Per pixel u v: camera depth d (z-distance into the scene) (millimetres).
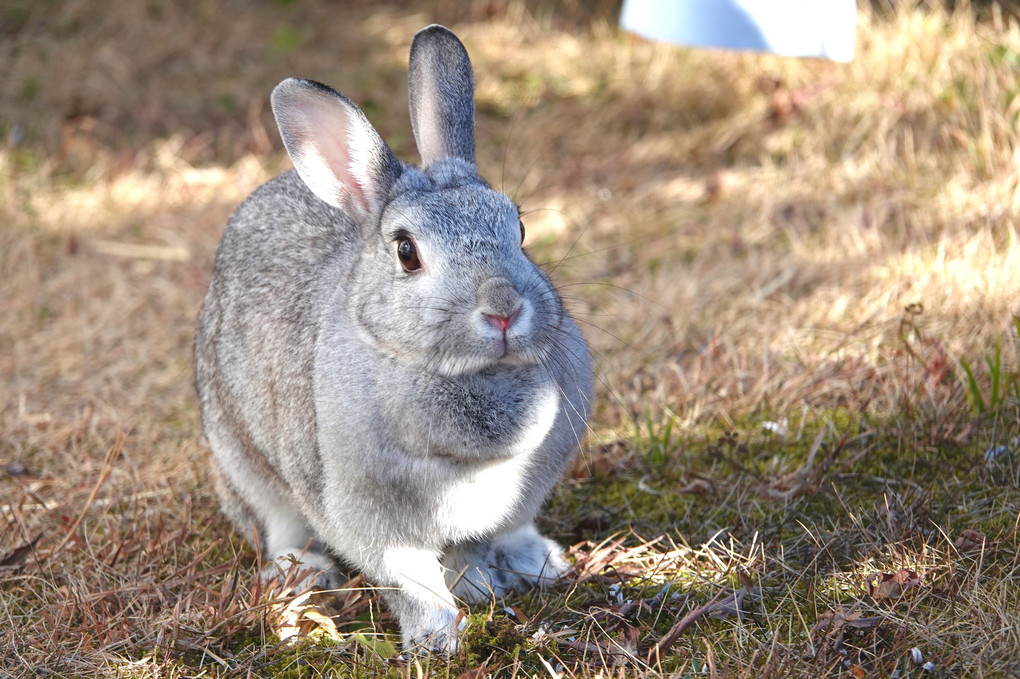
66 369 8898
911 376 7074
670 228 10062
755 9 8305
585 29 13883
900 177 9680
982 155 9344
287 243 6227
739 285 8883
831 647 5078
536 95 12703
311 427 5574
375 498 5355
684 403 7566
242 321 6191
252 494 6461
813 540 5945
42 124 12656
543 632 5480
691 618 5332
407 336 5117
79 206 11297
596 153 11531
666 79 12195
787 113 11133
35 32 14242
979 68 10203
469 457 5199
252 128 12539
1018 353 7047
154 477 7324
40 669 5336
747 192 10281
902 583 5359
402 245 5270
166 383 8750
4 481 7363
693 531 6344
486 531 5723
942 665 4910
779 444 7039
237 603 5766
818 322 8117
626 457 7094
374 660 5375
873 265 8594
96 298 9844
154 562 6203
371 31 14414
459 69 6086
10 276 10102
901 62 10828
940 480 6309
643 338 8516
